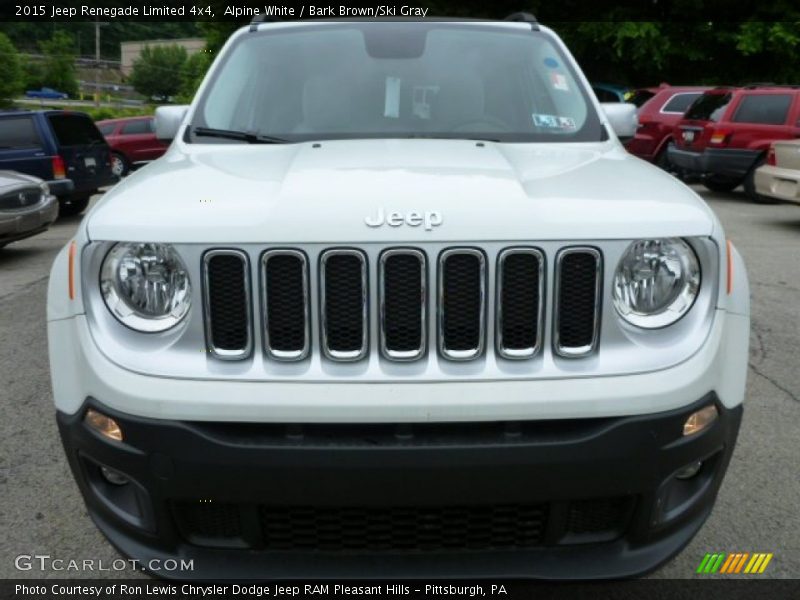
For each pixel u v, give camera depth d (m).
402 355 2.02
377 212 2.03
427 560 2.12
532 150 2.85
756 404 4.20
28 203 8.90
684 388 2.05
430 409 1.97
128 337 2.09
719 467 2.26
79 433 2.15
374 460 1.97
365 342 2.02
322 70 3.43
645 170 2.58
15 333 5.73
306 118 3.22
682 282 2.11
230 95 3.36
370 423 1.99
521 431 2.02
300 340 2.03
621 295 2.07
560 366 2.04
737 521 3.05
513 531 2.13
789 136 11.98
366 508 2.06
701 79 21.91
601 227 2.03
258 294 2.01
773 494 3.26
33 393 4.48
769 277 7.19
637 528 2.14
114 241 2.08
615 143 3.10
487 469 1.99
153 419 2.02
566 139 3.13
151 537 2.15
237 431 2.02
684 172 13.95
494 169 2.37
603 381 2.02
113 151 20.66
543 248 2.01
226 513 2.12
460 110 3.26
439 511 2.10
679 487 2.25
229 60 3.54
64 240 10.48
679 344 2.10
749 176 12.36
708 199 13.19
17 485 3.38
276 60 3.50
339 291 2.01
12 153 12.09
